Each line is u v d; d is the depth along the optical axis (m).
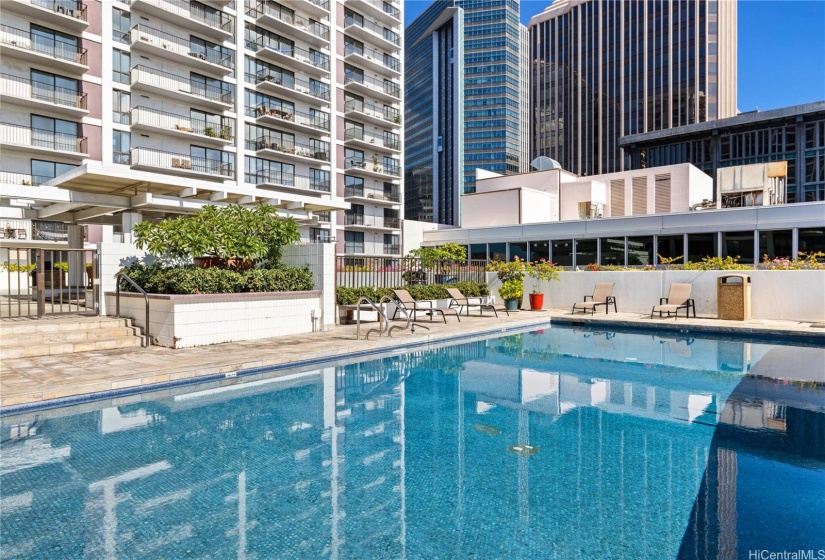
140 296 8.62
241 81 31.92
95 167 10.52
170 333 7.97
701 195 25.33
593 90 72.69
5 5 22.62
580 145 74.25
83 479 3.47
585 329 12.41
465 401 5.62
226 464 3.76
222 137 30.52
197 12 29.97
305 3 35.34
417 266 14.27
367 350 8.41
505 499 3.16
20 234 23.67
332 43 38.06
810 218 16.02
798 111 42.16
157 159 27.38
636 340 10.53
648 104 66.94
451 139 103.00
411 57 120.44
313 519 2.90
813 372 7.18
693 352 8.98
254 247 9.60
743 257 17.28
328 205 15.18
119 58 26.56
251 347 8.06
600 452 4.00
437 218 106.62
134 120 26.66
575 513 2.97
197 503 3.10
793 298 11.69
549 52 79.06
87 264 12.00
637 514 2.95
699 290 13.01
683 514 2.94
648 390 6.13
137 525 2.83
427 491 3.29
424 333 9.91
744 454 3.92
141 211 12.92
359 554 2.52
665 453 3.96
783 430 4.53
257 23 33.34
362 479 3.48
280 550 2.57
